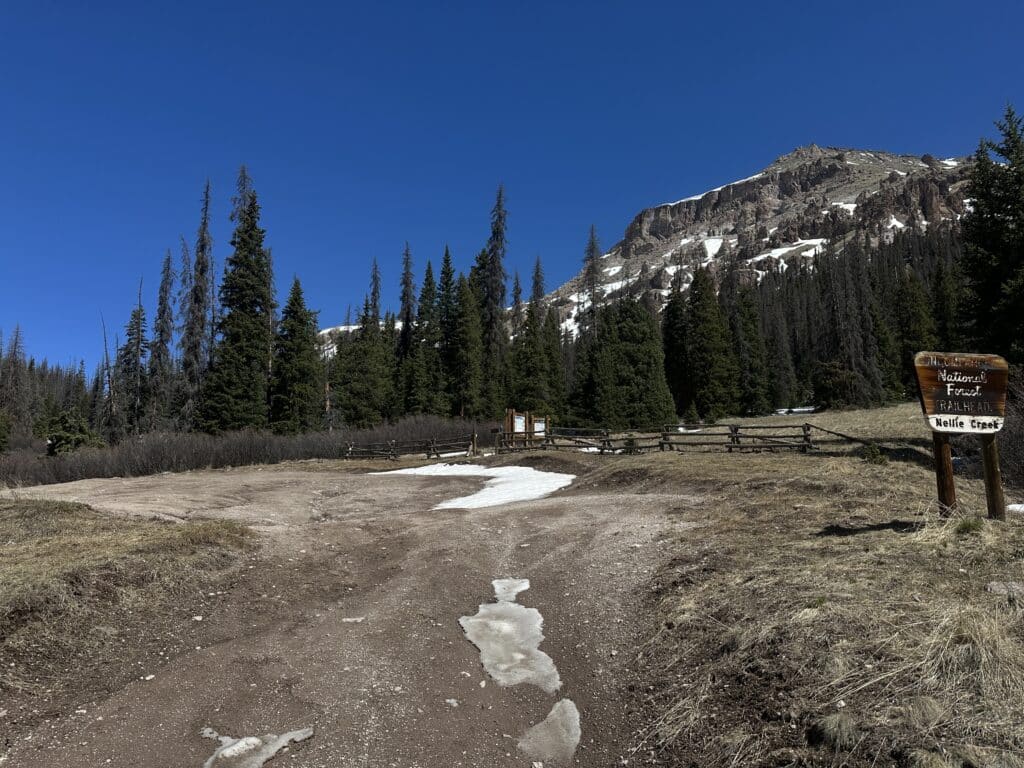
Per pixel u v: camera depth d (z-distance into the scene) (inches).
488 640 244.8
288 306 1852.9
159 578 285.9
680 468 642.2
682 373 2119.8
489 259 2162.9
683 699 180.5
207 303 1847.9
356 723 176.6
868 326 2384.4
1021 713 136.1
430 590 304.0
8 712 175.9
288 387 1809.8
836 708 151.3
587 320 2876.5
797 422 1438.2
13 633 215.3
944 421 281.0
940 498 284.5
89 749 159.3
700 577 270.8
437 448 1253.7
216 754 158.2
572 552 363.6
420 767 156.6
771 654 183.6
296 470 1156.5
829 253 5162.4
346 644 236.1
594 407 1866.4
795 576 238.5
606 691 199.2
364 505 645.9
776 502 415.8
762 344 2514.8
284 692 195.0
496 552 379.2
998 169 711.7
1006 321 685.3
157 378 1884.8
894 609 190.7
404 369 2171.5
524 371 1927.9
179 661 217.0
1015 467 485.1
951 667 154.7
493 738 172.6
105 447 1537.9
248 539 377.7
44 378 4197.8
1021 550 227.1
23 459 1422.2
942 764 124.6
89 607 245.4
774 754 145.2
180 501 611.5
